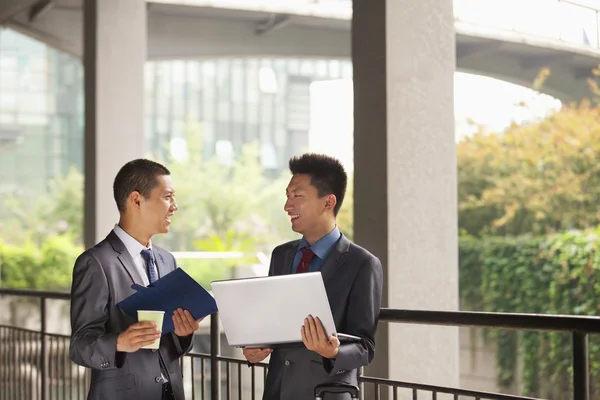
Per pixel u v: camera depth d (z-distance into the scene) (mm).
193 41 12922
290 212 2807
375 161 4574
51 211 26344
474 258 11016
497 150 13156
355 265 2717
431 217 4605
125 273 2996
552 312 10023
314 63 34000
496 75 13969
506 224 12875
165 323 2857
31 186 29391
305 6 12344
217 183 26500
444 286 4602
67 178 26594
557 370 9656
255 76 33438
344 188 2816
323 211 2789
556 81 13891
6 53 29609
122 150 7574
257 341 2646
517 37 13031
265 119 33500
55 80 29969
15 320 14328
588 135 12234
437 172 4621
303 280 2537
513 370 10234
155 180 3041
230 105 33125
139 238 3068
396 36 4543
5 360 5762
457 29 12711
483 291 10828
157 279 3092
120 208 3062
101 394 2922
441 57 4660
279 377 2787
